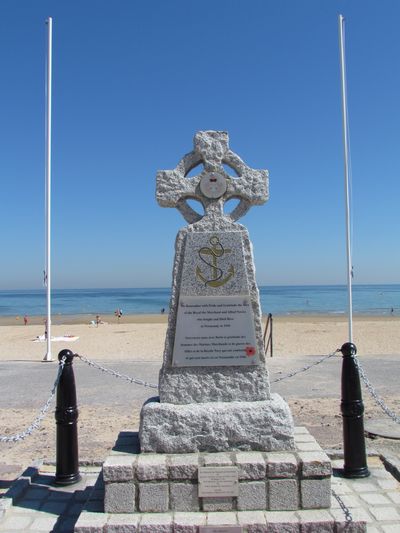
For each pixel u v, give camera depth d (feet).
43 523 15.47
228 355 16.01
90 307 258.98
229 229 16.46
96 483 16.43
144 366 45.32
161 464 14.37
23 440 24.08
